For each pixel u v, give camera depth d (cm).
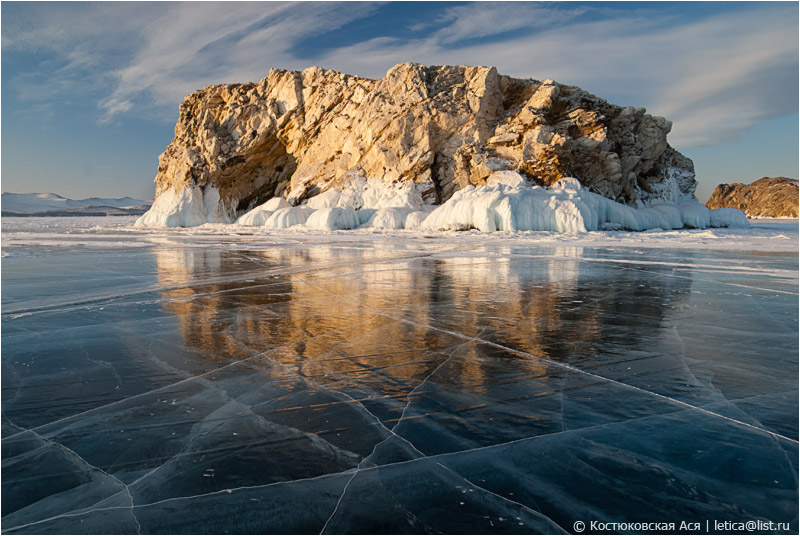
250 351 513
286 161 4856
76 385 410
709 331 603
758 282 1013
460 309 733
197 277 1070
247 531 223
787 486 261
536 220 2905
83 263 1323
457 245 2036
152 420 343
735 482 265
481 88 3628
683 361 482
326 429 329
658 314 702
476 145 3531
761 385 416
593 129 3325
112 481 266
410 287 941
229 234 2920
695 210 3631
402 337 571
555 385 414
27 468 280
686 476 271
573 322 650
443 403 376
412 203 3522
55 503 246
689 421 343
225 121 4566
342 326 624
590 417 350
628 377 435
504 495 252
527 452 298
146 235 2802
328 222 3359
